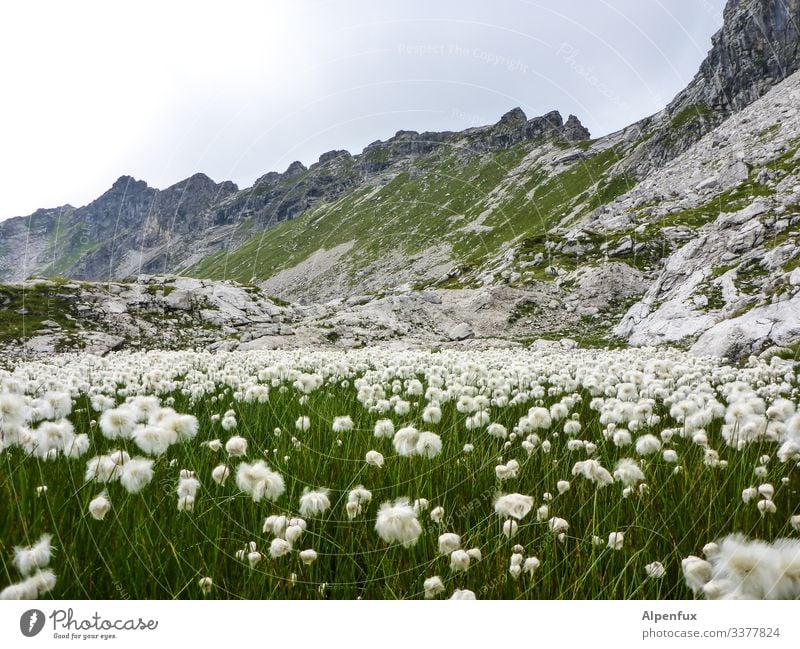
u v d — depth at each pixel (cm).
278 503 370
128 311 4009
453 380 983
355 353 2044
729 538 253
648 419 573
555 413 615
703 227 5141
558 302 4472
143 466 340
